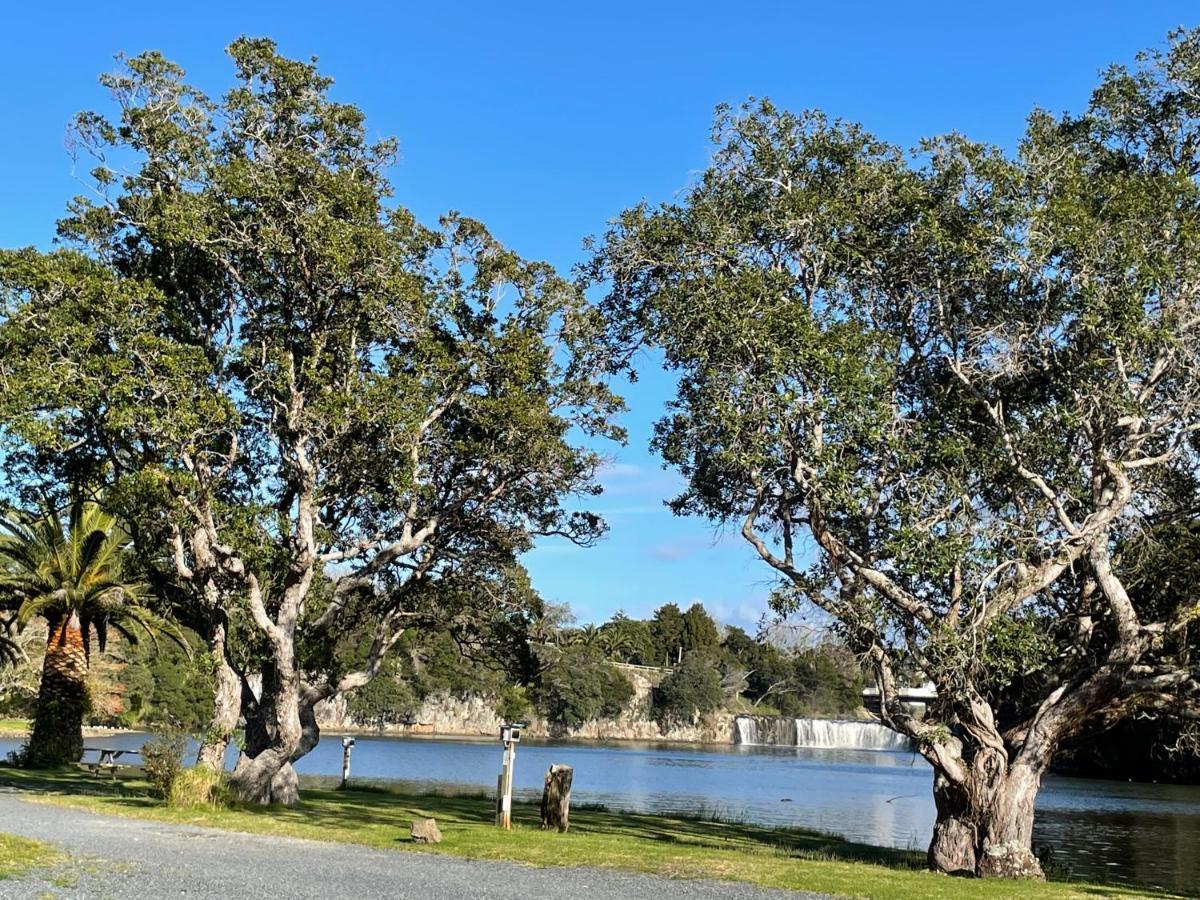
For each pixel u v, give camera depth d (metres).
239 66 24.36
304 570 23.42
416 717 115.31
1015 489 19.14
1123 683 18.42
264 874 13.30
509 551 28.88
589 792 44.31
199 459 23.61
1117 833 32.25
